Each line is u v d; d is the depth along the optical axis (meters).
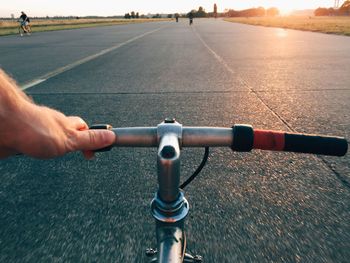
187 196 2.21
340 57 9.91
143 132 0.79
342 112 4.08
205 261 1.61
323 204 2.10
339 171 2.55
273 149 0.79
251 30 29.17
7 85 0.66
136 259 1.64
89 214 2.03
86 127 0.82
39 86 5.94
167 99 4.84
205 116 3.98
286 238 1.78
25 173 2.61
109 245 1.74
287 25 38.53
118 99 4.88
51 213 2.05
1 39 21.08
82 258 1.65
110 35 24.06
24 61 9.76
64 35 24.84
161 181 0.66
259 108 4.31
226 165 2.67
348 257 1.64
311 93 5.16
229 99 4.81
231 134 0.78
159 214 0.71
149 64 8.81
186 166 2.66
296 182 2.39
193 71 7.54
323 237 1.79
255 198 2.18
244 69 7.80
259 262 1.61
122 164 2.73
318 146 0.77
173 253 0.68
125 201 2.17
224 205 2.10
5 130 0.64
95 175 2.54
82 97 5.03
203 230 1.85
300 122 3.71
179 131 0.78
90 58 10.28
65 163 2.77
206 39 18.92
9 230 1.89
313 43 15.03
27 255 1.68
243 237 1.79
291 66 8.20
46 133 0.67
